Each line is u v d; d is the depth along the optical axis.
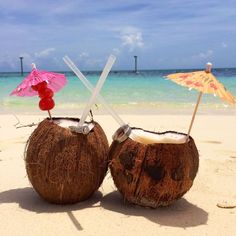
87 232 0.41
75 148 0.45
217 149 0.80
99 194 0.53
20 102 1.74
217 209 0.48
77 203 0.49
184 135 0.49
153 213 0.46
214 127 1.07
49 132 0.46
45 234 0.41
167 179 0.45
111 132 0.98
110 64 0.46
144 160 0.45
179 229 0.42
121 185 0.46
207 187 0.57
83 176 0.46
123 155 0.46
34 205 0.48
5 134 0.95
